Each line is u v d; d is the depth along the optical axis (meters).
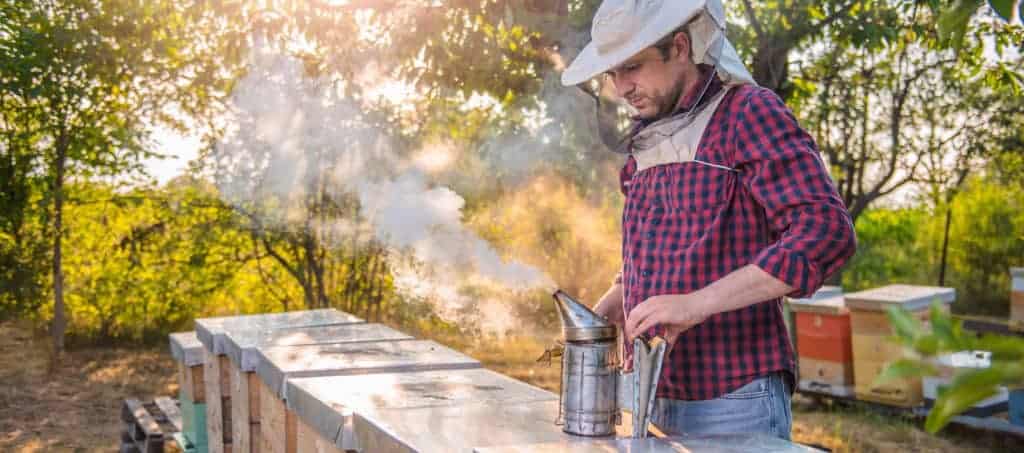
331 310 3.61
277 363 2.28
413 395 1.88
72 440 5.39
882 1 5.35
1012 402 5.26
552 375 6.91
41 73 7.00
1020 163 10.16
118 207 8.01
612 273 5.73
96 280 8.30
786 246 1.45
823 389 6.11
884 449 5.23
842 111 8.23
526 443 1.45
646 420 1.47
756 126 1.56
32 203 7.67
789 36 5.29
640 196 1.77
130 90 7.32
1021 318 5.45
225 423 3.17
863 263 11.96
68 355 7.89
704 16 1.55
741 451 1.28
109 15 6.79
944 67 7.99
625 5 1.56
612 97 1.74
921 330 0.48
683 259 1.64
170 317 8.59
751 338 1.63
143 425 4.47
